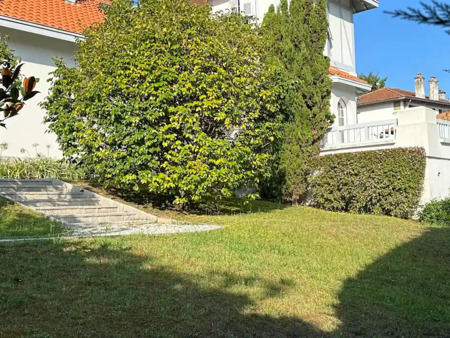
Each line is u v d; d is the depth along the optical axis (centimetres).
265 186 1603
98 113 1084
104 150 1079
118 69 1048
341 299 573
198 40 1066
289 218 1187
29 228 818
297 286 604
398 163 1330
